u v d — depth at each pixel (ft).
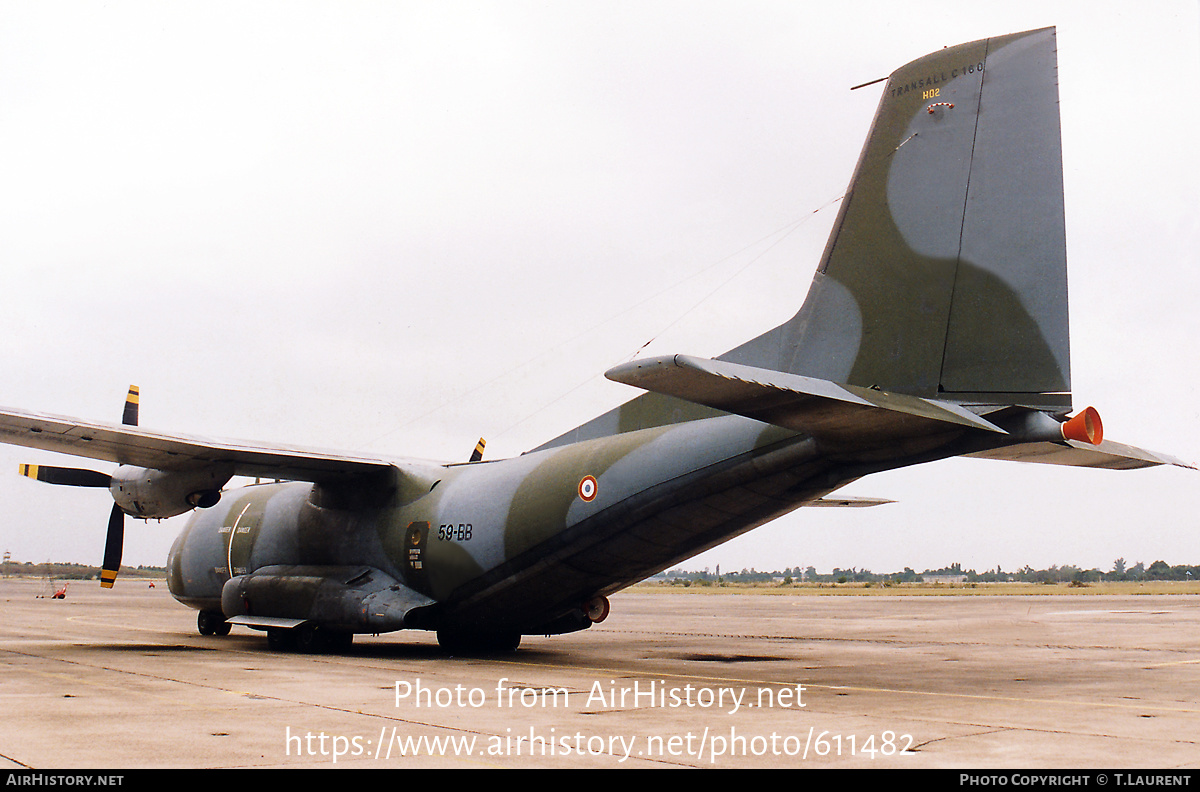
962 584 337.72
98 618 84.02
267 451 45.62
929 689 33.42
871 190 35.04
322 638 49.57
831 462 34.71
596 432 44.75
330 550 51.55
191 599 60.95
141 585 245.86
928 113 34.04
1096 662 45.09
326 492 52.37
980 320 31.58
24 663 41.52
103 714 26.07
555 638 61.41
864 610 107.45
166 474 50.31
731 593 211.82
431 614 47.24
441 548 46.42
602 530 41.09
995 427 28.32
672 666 41.81
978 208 32.30
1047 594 188.65
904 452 32.76
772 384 25.93
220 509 59.93
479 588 45.39
